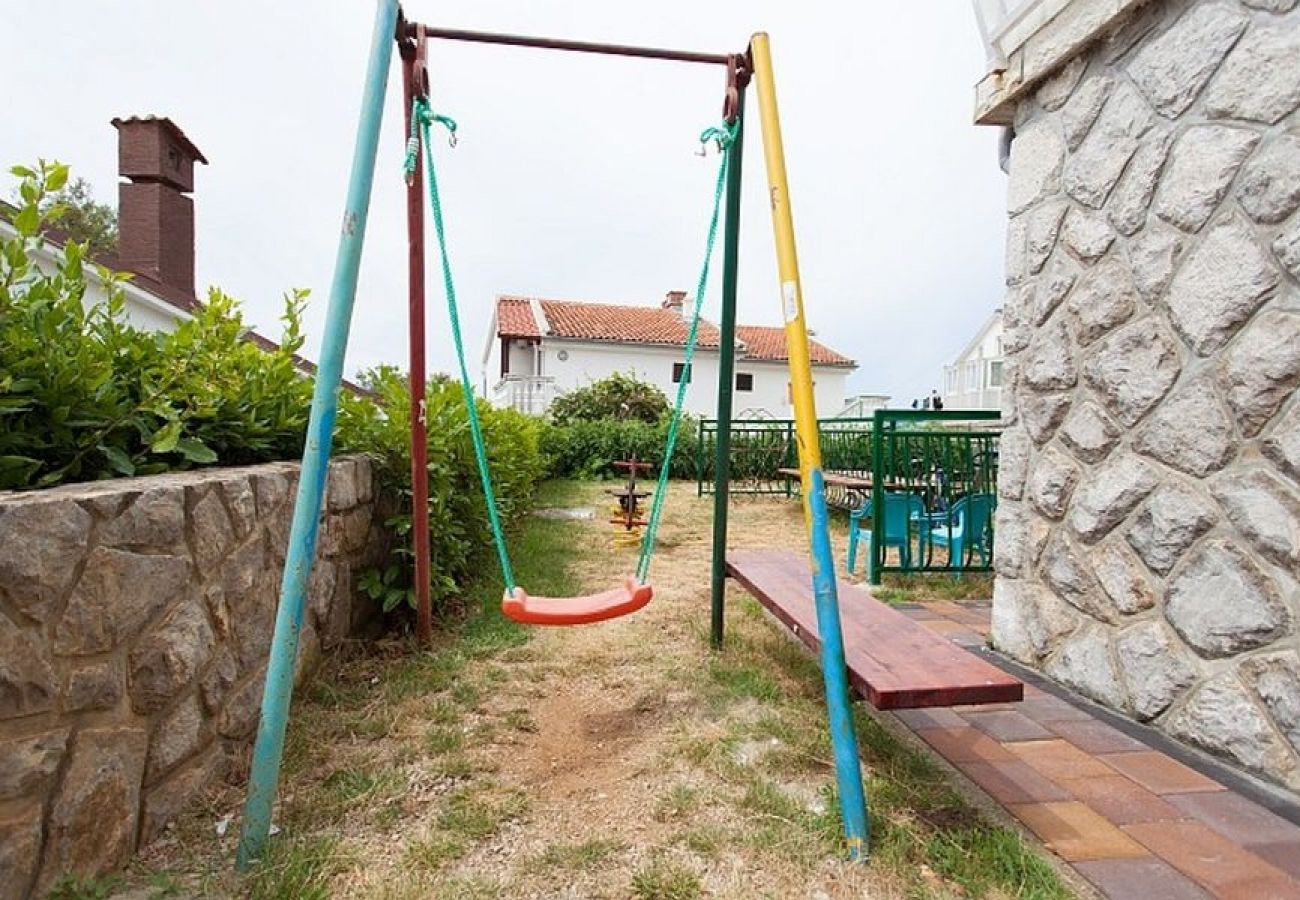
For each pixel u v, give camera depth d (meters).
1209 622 2.14
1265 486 1.96
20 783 1.29
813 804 1.90
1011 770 2.08
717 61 2.54
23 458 1.67
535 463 7.75
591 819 1.84
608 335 21.73
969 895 1.53
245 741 2.05
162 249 8.85
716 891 1.54
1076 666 2.69
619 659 3.05
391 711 2.41
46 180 1.90
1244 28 2.01
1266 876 1.58
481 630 3.38
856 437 9.02
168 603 1.69
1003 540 3.15
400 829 1.77
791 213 2.02
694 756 2.17
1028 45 2.89
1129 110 2.44
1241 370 2.02
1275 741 1.95
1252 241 1.99
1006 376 3.15
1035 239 2.93
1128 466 2.45
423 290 2.84
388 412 3.45
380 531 3.29
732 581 4.54
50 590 1.36
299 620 1.70
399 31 2.33
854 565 5.12
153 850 1.62
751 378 23.95
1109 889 1.54
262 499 2.14
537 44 2.49
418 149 2.46
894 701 1.69
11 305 1.81
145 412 2.10
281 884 1.50
